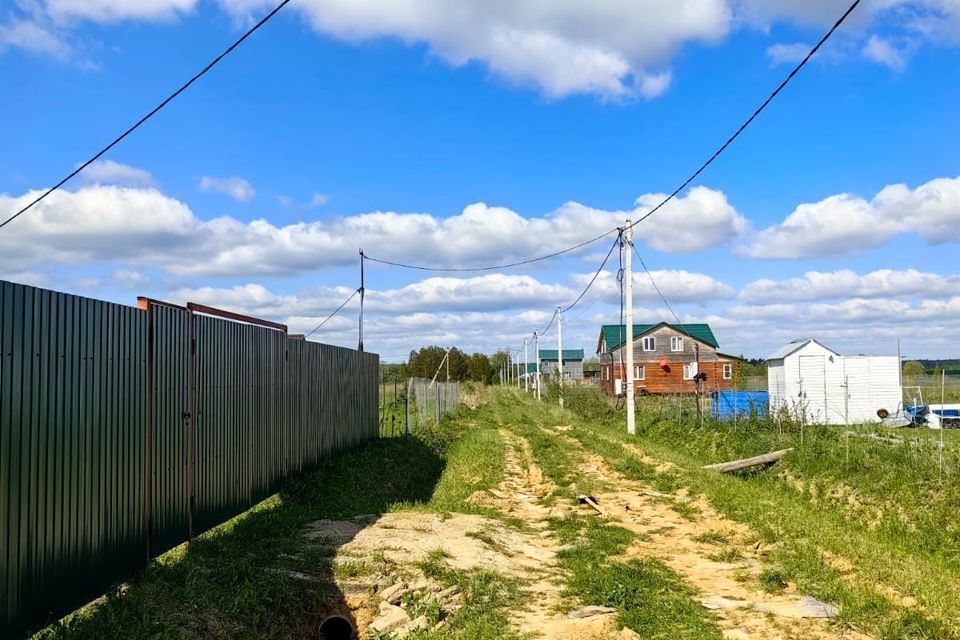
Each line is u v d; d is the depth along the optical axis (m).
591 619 6.57
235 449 8.98
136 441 6.38
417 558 7.99
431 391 27.31
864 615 6.56
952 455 11.95
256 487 9.77
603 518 11.27
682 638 6.12
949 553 9.21
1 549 4.56
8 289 4.65
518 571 8.30
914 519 10.34
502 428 27.84
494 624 6.38
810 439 15.73
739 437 18.11
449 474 15.30
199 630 5.52
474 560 8.31
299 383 11.91
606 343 58.59
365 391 17.22
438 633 6.13
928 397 30.58
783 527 10.01
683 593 7.40
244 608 6.03
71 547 5.35
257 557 7.28
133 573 6.29
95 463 5.69
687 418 22.92
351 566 7.37
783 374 28.75
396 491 13.16
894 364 27.16
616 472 15.74
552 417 31.75
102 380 5.80
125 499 6.18
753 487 13.40
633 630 6.32
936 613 6.69
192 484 7.64
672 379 54.38
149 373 6.64
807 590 7.40
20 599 4.76
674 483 13.95
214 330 8.33
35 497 4.92
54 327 5.16
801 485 13.37
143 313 6.54
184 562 6.76
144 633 5.21
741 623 6.54
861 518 11.00
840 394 27.16
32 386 4.90
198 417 7.84
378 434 18.61
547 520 11.23
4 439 4.61
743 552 9.30
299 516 9.48
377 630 6.24
